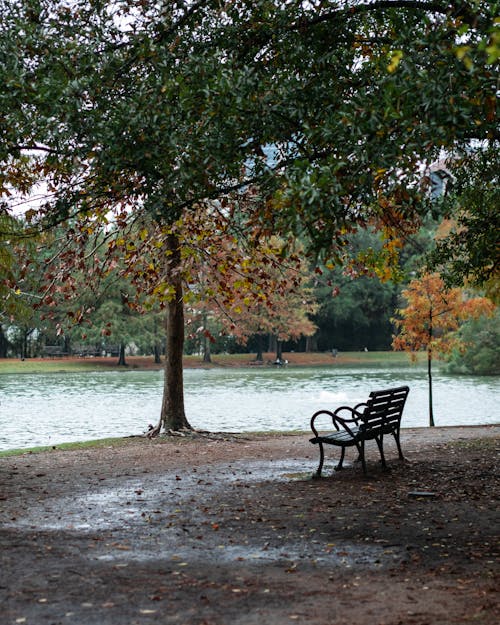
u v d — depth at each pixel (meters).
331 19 10.19
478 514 8.77
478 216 13.72
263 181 9.20
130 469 12.81
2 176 12.67
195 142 8.72
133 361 72.56
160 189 9.39
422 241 62.06
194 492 10.41
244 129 8.96
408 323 24.75
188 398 36.19
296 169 7.66
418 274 24.34
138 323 68.12
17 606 5.54
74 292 16.64
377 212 10.80
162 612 5.41
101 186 10.07
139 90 9.07
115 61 9.67
